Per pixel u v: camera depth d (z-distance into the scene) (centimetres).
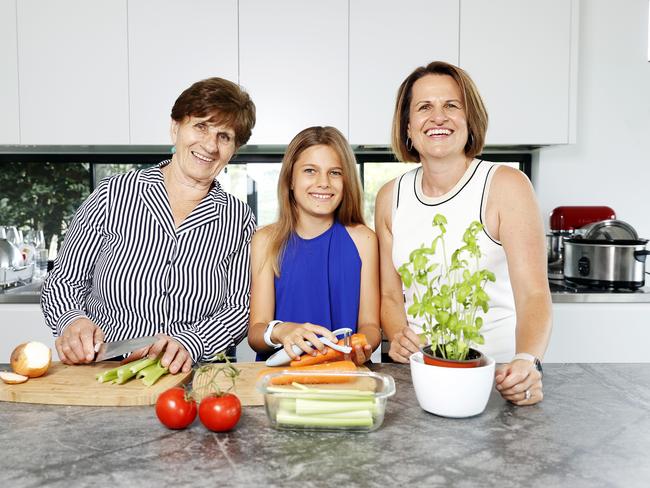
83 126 259
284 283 158
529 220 133
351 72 260
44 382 115
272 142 262
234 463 81
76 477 77
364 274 160
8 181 302
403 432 92
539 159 300
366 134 263
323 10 258
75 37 256
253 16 257
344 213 158
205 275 154
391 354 133
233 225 158
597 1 293
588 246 254
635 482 76
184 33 257
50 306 151
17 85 257
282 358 120
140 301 152
